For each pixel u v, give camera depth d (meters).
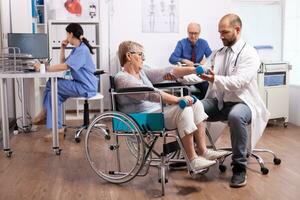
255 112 2.75
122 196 2.46
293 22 4.95
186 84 3.28
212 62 3.04
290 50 5.02
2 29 4.52
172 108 2.53
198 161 2.50
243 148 2.64
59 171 2.97
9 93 4.65
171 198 2.42
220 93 2.88
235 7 5.58
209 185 2.65
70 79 3.95
